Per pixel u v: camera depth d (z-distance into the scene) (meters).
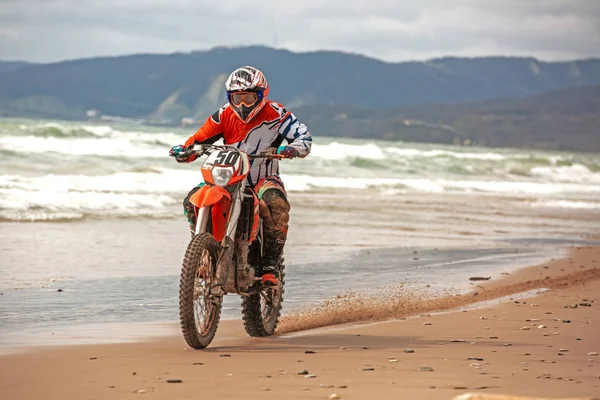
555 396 9.08
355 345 13.78
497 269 27.31
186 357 12.22
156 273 23.41
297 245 32.28
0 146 76.00
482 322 16.69
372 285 22.81
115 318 16.77
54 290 20.00
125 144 89.31
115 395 9.26
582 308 18.81
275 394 9.21
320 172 84.56
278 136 15.15
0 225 33.31
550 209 59.88
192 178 59.16
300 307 18.98
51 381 10.07
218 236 13.91
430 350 13.09
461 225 44.88
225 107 14.99
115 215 39.00
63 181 50.62
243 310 15.08
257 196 14.63
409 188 76.31
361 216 46.78
